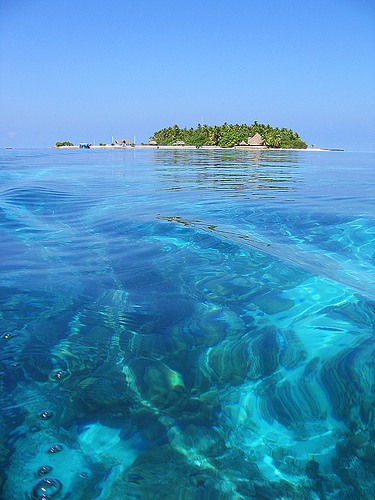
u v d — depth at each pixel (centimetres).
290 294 196
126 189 665
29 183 722
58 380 127
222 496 88
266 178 952
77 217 408
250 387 124
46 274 228
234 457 99
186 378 129
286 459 98
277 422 110
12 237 321
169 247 286
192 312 178
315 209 452
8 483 90
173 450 100
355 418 111
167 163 1758
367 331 156
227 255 263
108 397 119
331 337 152
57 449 99
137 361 139
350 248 284
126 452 99
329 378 127
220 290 202
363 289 202
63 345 149
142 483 91
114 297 194
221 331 160
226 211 437
